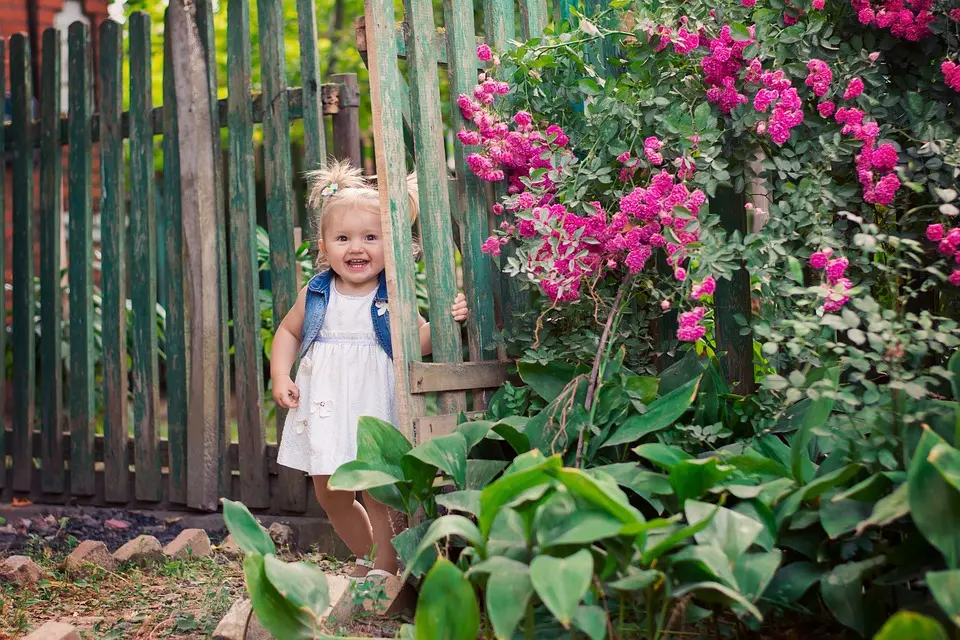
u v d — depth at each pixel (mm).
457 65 3205
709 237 2691
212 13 4199
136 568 3490
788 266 2787
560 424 2738
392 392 3311
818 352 2781
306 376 3352
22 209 4883
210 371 4227
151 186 4434
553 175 2941
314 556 3811
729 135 2996
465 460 2656
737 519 2156
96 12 8289
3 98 4953
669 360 3420
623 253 3016
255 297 4102
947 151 2719
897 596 2182
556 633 2350
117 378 4590
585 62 3371
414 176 3607
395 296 2957
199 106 4211
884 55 3012
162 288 8766
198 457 4258
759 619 1937
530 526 2189
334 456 3223
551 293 2912
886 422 2289
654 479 2414
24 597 3107
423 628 2033
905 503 2018
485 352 3250
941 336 2195
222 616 2896
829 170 2850
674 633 2367
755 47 2850
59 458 4805
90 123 4652
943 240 2492
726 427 2844
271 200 4023
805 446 2377
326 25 9523
